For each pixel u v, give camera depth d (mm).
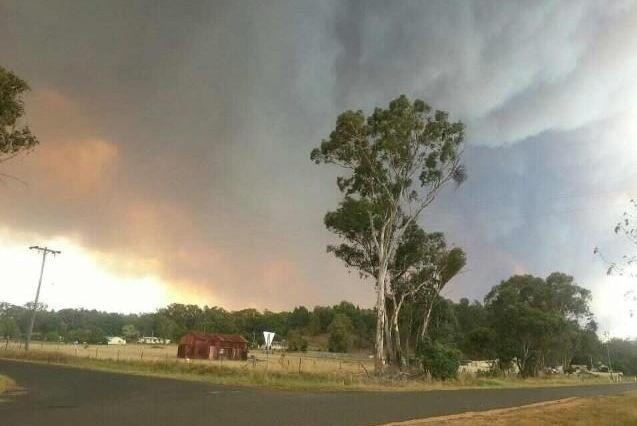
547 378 70500
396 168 49312
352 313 171250
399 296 51500
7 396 20609
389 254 48438
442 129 48844
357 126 47250
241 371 38500
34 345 112562
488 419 16703
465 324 106312
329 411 17891
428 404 21859
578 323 86625
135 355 80000
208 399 20859
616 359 132000
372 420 15750
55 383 27453
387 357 46188
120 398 20547
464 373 49188
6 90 20109
